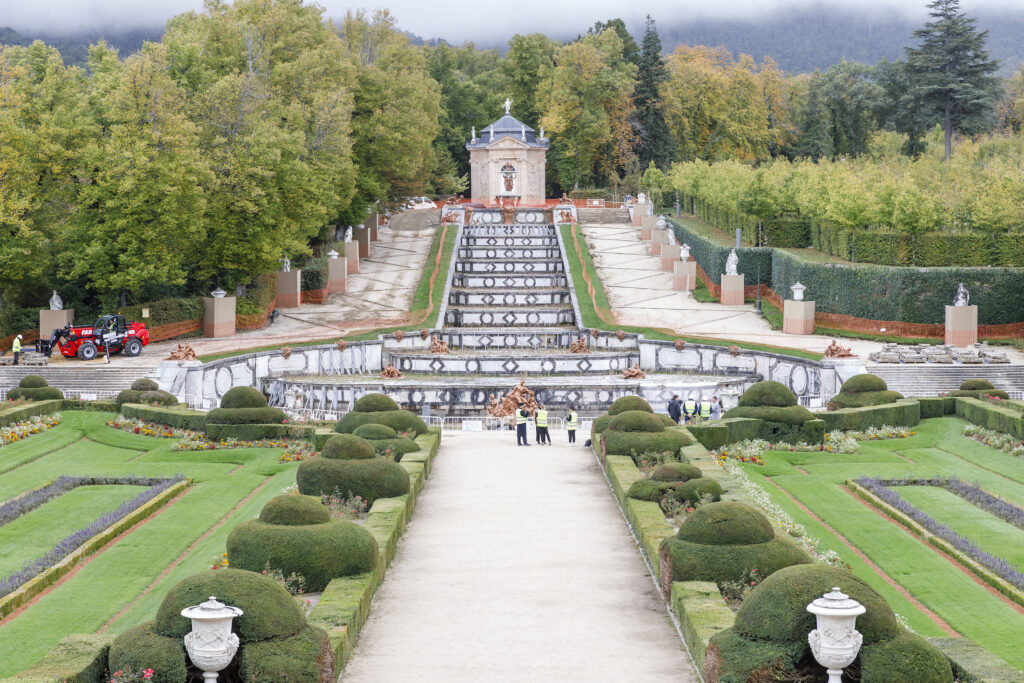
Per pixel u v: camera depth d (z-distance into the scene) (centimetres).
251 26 9719
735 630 2131
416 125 11331
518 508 3906
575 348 8100
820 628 1955
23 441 5391
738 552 2703
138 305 7975
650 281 10325
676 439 4625
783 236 10544
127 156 7475
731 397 6975
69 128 7562
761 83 18488
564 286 10350
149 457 5128
